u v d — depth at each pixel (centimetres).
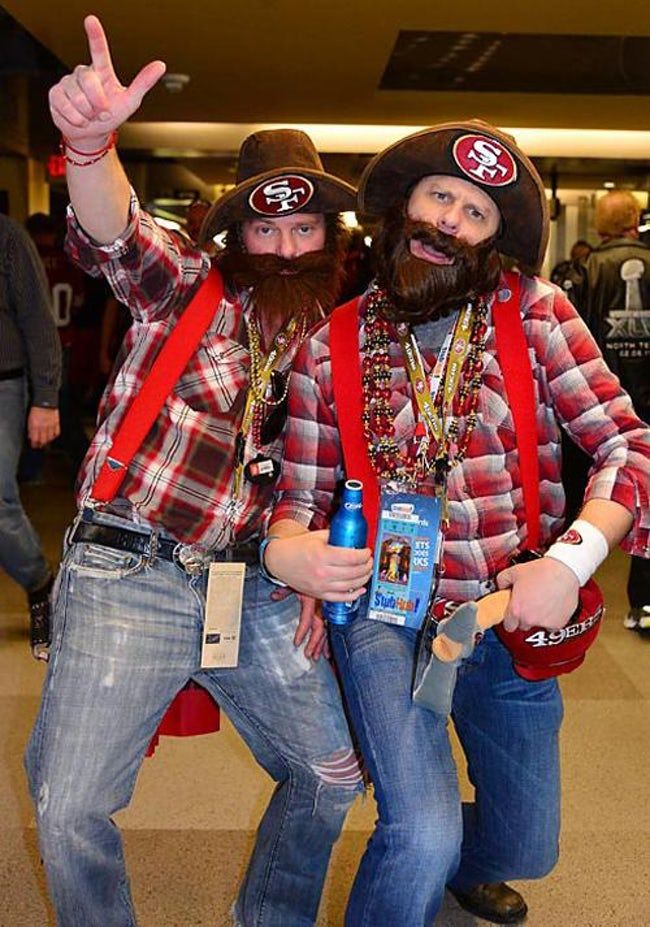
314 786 188
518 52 796
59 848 166
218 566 180
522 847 201
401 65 847
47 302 382
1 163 1254
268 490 189
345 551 166
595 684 382
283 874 195
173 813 284
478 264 173
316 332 185
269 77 896
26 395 385
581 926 236
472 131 170
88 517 181
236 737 336
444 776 168
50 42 781
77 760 169
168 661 178
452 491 177
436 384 179
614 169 1289
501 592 167
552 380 179
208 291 184
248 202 187
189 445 180
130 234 171
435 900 166
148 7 690
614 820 283
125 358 186
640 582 440
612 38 750
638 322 477
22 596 475
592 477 173
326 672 191
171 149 1210
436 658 165
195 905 241
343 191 189
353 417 179
